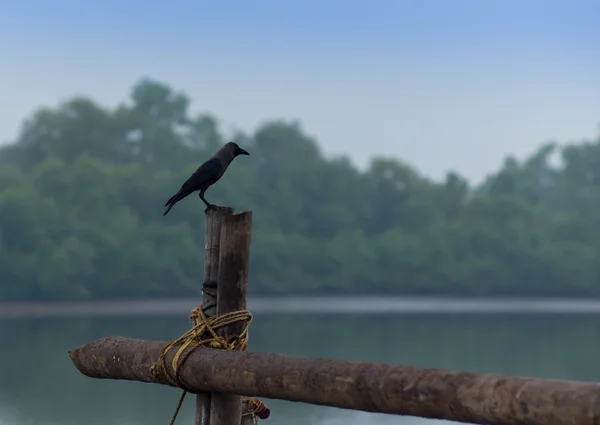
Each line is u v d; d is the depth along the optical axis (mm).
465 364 74250
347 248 150875
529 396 4016
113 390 55312
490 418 4160
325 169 165000
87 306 124938
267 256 144250
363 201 167375
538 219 159375
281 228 158125
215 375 5547
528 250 153375
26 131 178000
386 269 151250
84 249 127750
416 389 4418
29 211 125812
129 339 6402
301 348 82375
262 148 172375
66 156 173875
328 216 162375
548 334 101375
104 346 6434
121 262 130750
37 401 49781
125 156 175875
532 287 153500
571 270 153250
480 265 151750
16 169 142750
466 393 4227
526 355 81750
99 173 138500
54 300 125000
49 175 136750
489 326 110750
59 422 43281
